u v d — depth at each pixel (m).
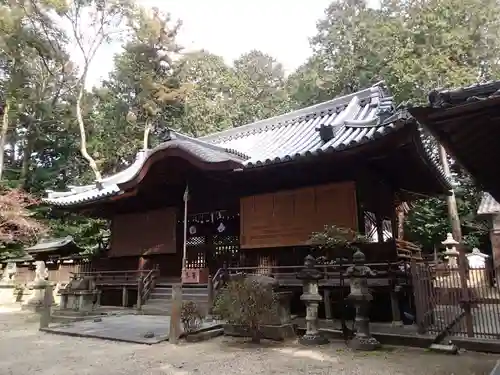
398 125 8.28
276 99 38.56
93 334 8.48
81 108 30.00
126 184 13.06
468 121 4.14
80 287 12.01
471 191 21.62
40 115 29.72
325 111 14.83
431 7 22.38
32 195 23.97
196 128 30.64
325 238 8.80
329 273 9.34
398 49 22.05
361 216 10.39
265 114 36.00
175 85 29.58
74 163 32.00
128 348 7.21
